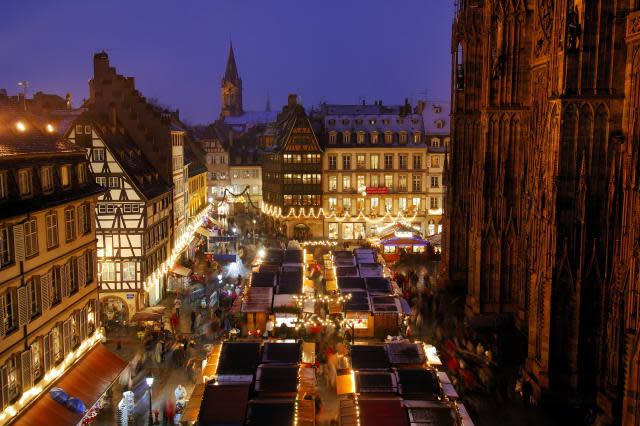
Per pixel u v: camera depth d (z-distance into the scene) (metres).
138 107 53.59
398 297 39.12
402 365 25.59
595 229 27.64
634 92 25.69
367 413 21.27
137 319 36.56
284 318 36.56
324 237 77.81
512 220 40.12
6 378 20.88
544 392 28.20
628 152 25.00
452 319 41.81
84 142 41.72
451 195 49.94
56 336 25.00
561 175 27.59
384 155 76.69
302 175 77.31
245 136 121.25
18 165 22.73
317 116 89.88
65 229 26.08
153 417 26.55
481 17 47.81
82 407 23.48
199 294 48.09
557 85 27.78
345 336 34.88
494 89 39.72
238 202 106.06
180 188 60.00
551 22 34.47
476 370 30.84
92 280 29.17
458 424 20.98
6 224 21.22
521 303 39.03
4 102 26.75
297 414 21.39
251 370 24.89
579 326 27.88
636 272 22.41
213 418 21.20
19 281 21.80
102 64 52.72
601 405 27.61
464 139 49.53
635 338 22.38
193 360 32.75
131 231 42.16
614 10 26.44
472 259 42.28
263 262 48.09
